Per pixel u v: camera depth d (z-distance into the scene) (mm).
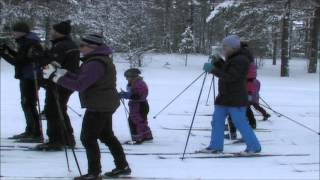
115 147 5496
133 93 7695
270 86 20172
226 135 8219
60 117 6105
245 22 28750
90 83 4918
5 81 18000
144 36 33906
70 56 6453
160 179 5605
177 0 45312
